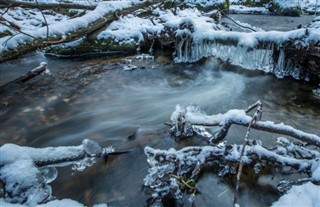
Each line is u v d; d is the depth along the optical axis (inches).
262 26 410.6
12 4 237.0
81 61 308.0
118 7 345.4
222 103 195.0
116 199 107.6
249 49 241.4
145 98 214.4
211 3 506.9
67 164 124.8
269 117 169.9
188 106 176.7
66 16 388.5
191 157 113.6
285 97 197.8
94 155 128.3
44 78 257.8
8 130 170.6
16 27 202.8
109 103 207.5
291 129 112.3
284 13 531.2
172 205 101.5
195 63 284.4
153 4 406.6
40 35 250.1
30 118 185.2
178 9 437.4
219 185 110.3
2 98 214.2
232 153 113.2
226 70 263.4
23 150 114.7
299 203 92.1
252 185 109.0
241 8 594.2
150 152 112.5
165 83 242.8
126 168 124.5
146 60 302.0
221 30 291.0
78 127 172.6
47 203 97.3
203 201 102.8
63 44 319.9
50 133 166.9
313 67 210.8
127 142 146.6
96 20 304.3
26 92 226.5
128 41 321.7
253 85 223.0
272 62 237.0
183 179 109.0
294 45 211.2
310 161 107.7
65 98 216.7
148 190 109.8
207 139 140.0
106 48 321.4
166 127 159.5
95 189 113.2
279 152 116.1
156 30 318.3
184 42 285.6
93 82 248.1
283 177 112.5
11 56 231.5
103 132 163.3
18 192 99.2
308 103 187.0
